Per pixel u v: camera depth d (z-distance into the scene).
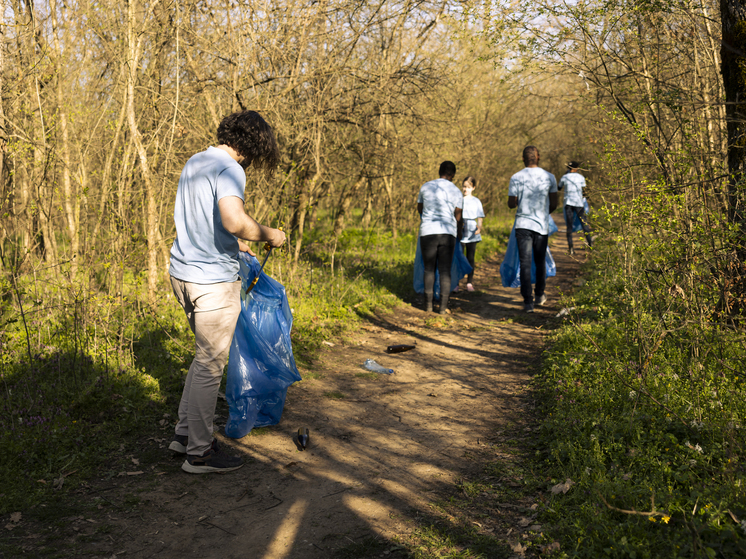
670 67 5.41
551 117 11.45
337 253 10.27
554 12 4.84
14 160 5.09
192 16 6.43
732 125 4.18
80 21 6.07
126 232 5.23
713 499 2.47
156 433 3.56
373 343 5.97
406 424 3.90
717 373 3.64
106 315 4.93
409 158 9.85
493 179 17.75
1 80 4.83
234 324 3.17
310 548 2.51
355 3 7.12
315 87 7.39
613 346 4.73
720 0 4.26
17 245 5.35
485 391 4.54
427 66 8.44
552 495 2.76
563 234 16.73
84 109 6.10
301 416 4.00
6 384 3.79
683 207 4.26
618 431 3.24
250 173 6.85
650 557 2.19
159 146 6.04
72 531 2.54
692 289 4.00
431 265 7.31
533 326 6.55
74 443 3.26
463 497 2.94
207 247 3.06
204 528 2.64
